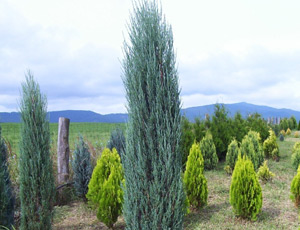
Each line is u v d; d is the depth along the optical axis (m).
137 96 3.15
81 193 7.82
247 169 5.90
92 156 9.62
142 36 3.20
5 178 5.68
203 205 6.57
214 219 6.05
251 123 16.16
